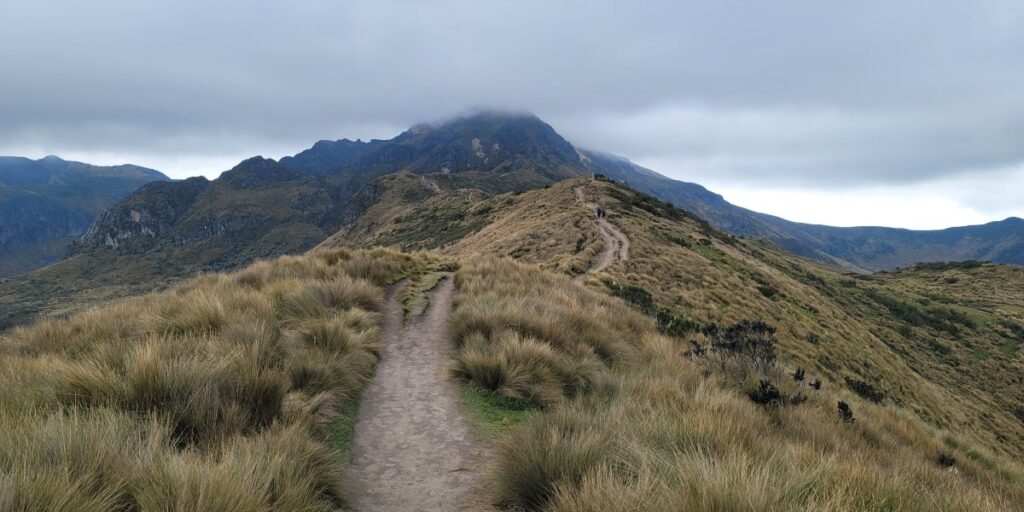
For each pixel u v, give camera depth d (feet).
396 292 49.55
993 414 140.97
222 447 11.32
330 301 35.88
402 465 15.75
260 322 25.82
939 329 240.53
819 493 10.68
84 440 10.04
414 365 27.89
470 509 12.80
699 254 152.15
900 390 107.24
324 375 20.38
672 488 10.30
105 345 19.70
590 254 114.62
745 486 9.36
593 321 37.01
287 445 12.36
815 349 97.25
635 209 229.04
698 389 22.77
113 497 8.77
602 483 10.40
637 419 16.11
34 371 16.71
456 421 19.83
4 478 7.91
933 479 19.10
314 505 10.81
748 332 36.58
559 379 24.45
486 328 30.96
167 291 44.57
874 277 442.09
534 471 12.44
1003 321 248.52
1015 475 32.45
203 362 15.99
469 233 283.18
